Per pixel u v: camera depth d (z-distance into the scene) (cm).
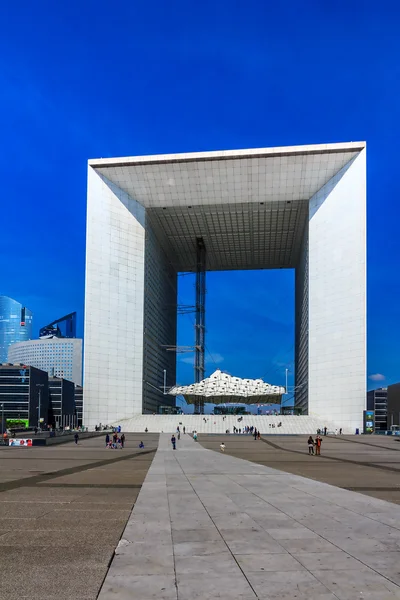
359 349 8406
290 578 630
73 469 2362
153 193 9312
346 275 8694
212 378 10075
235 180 8988
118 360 9112
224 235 10925
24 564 715
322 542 802
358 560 702
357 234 8625
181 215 9850
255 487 1530
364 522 962
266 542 805
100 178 9275
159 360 11200
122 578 638
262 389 9869
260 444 5034
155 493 1408
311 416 8706
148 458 3162
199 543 802
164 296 11819
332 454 3634
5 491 1538
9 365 14475
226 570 663
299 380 11762
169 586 607
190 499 1280
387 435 7962
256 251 11988
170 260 12394
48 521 1035
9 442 5016
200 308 11231
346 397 8475
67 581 638
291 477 1852
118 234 9319
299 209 9581
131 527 930
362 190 8656
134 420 8831
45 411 16262
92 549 798
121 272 9281
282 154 8706
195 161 8888
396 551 747
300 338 11425
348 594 577
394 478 1919
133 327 9269
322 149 8619
